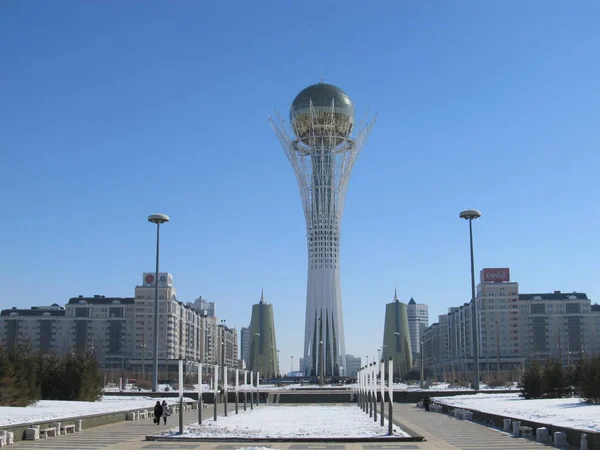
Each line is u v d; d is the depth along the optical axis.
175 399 81.38
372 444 37.62
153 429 47.47
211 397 90.38
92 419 49.19
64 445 37.03
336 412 68.19
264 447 35.38
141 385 130.88
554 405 55.81
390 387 42.06
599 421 38.78
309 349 177.00
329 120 178.25
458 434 43.09
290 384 165.62
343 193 177.75
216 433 42.31
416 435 40.22
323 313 175.75
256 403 88.44
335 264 177.62
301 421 53.50
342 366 177.00
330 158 177.75
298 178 175.88
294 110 181.25
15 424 39.09
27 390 57.56
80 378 69.31
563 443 36.16
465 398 79.19
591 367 57.66
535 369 72.38
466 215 85.81
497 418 48.38
